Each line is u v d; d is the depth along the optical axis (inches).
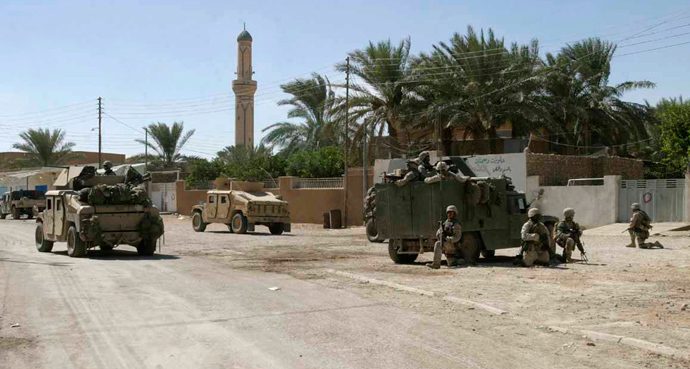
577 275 479.5
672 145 1350.9
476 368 230.4
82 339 275.9
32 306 355.6
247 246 834.2
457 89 1332.4
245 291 414.6
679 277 465.4
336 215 1330.0
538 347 262.2
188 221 1599.4
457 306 356.2
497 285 435.5
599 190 1039.0
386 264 591.5
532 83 1296.8
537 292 402.3
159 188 2074.3
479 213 586.2
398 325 304.8
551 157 1187.9
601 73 1529.3
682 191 992.2
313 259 651.5
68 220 674.8
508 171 1139.3
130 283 452.8
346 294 401.1
